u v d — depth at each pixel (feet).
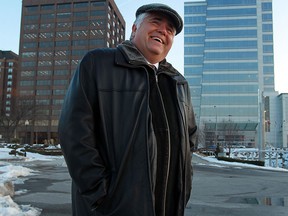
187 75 331.16
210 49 316.40
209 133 239.91
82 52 361.10
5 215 18.86
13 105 202.28
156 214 6.03
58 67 363.15
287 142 366.43
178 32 7.47
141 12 7.35
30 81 366.22
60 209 22.71
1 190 26.53
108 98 6.14
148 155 5.83
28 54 371.35
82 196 5.78
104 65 6.33
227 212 24.03
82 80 6.19
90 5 365.20
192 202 28.02
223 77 309.42
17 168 51.31
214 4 322.75
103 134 6.01
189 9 342.44
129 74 6.37
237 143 286.25
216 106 305.12
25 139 308.81
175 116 6.99
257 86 304.09
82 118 5.97
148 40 7.09
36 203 24.86
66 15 369.71
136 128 5.99
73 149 5.82
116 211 5.61
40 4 374.43
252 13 317.22
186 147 6.95
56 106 355.15
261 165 99.81
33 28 374.84
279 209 25.59
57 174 50.11
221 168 79.46
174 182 6.64
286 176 60.54
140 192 5.66
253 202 28.84
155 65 7.26
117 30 409.08
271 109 379.35
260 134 108.17
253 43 312.09
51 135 346.54
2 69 470.39
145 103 6.18
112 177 5.78
